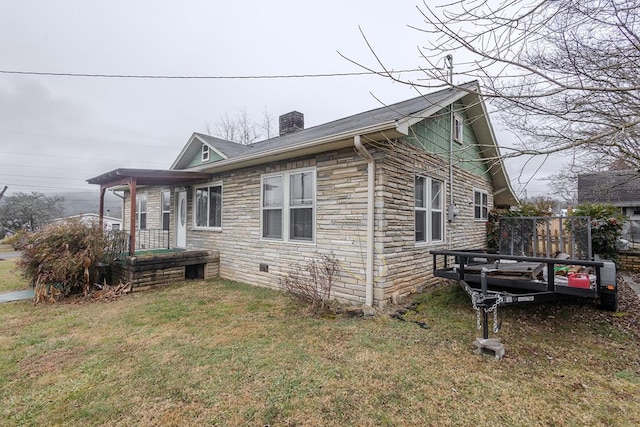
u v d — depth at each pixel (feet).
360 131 14.90
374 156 16.21
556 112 8.95
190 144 35.01
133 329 13.42
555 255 22.08
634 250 27.14
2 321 14.67
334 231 17.75
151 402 7.95
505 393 8.18
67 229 20.13
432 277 20.56
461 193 25.30
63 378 9.21
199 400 8.01
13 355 10.83
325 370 9.49
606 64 8.97
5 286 22.71
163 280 22.24
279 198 20.98
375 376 9.11
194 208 28.45
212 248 26.32
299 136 26.35
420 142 18.40
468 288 13.07
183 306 16.88
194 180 26.96
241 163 22.12
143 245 35.94
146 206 36.22
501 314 14.47
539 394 8.12
